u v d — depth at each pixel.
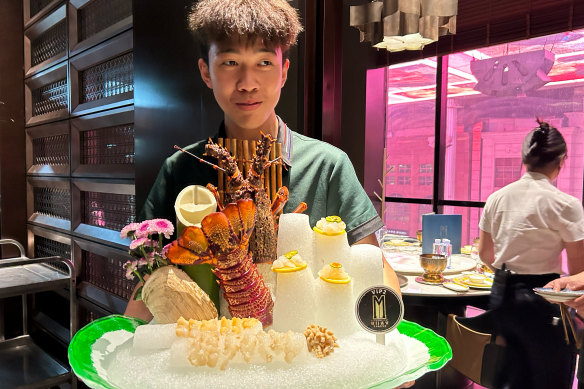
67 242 2.59
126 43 1.99
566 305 1.06
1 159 3.05
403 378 0.64
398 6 1.30
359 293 0.79
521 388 1.15
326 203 1.04
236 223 0.73
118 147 2.17
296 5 1.50
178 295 0.74
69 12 2.45
